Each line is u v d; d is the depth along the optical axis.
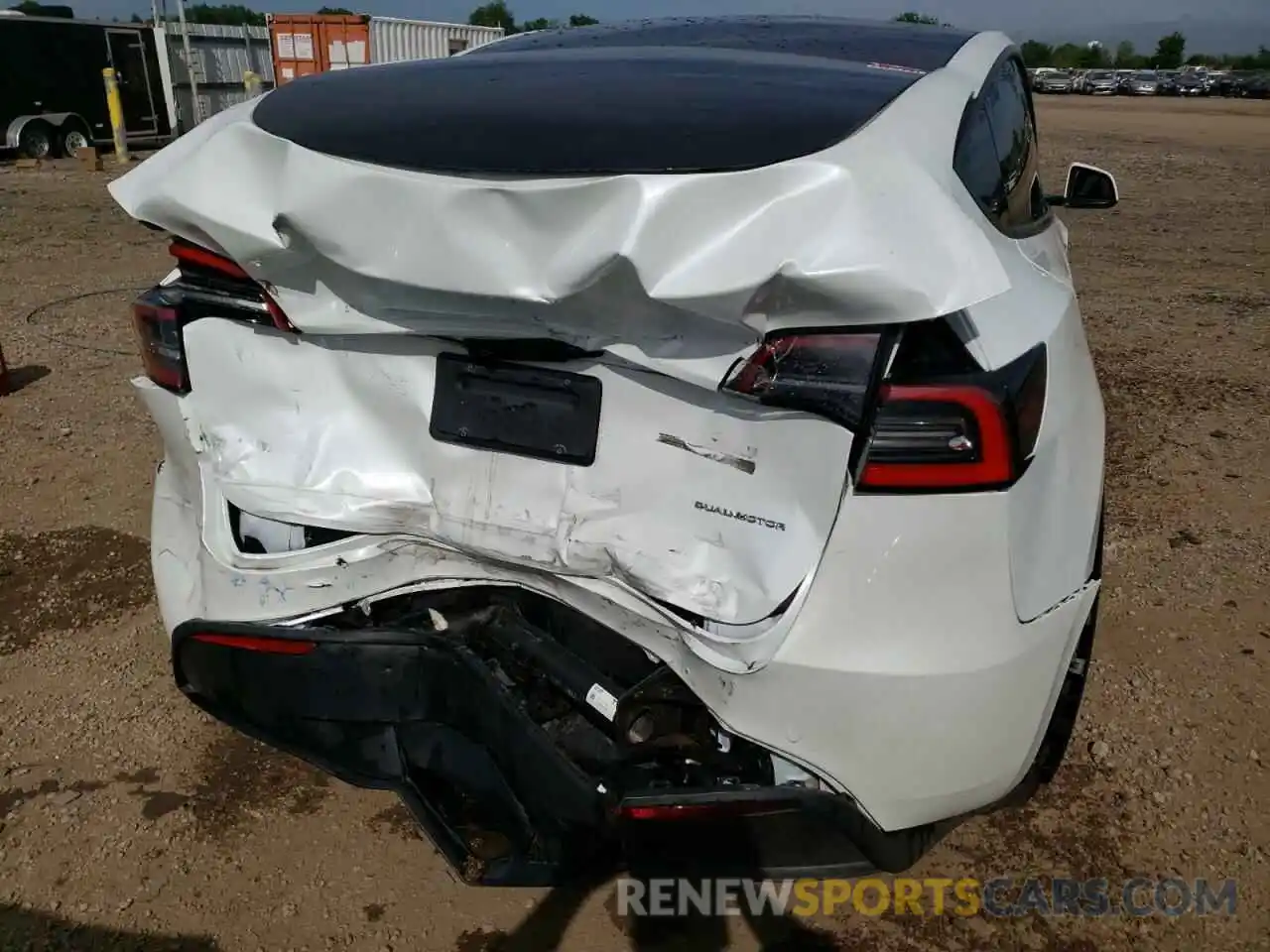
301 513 2.01
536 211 1.56
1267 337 6.31
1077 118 25.62
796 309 1.51
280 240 1.73
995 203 2.21
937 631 1.67
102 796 2.59
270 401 2.06
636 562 1.79
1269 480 4.30
